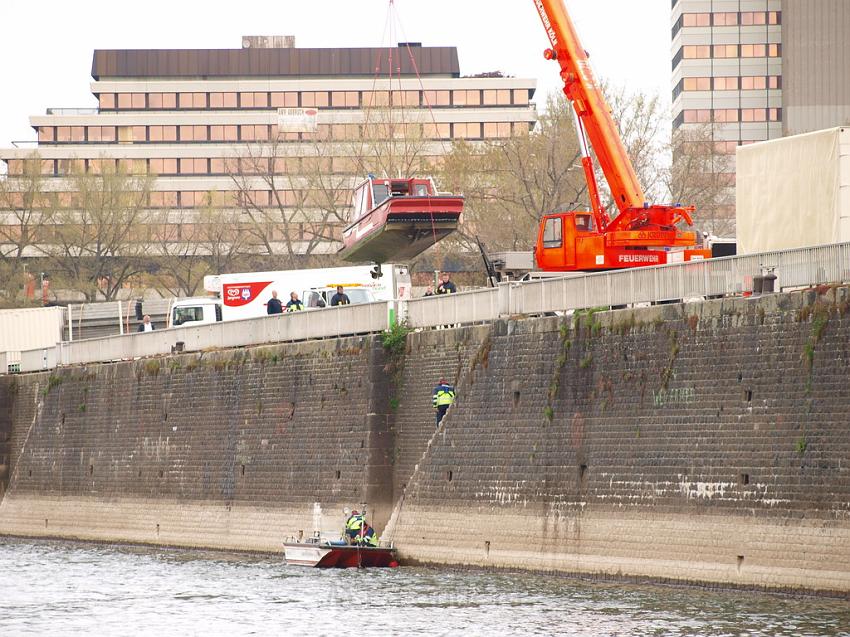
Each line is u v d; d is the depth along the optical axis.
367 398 146.62
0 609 122.25
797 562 104.31
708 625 97.31
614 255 147.62
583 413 123.31
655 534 115.56
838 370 102.94
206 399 170.62
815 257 106.50
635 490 117.88
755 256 111.25
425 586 123.50
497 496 130.62
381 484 144.88
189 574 142.88
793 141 132.12
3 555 169.25
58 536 193.88
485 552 130.88
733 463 109.94
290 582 131.62
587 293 125.56
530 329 129.75
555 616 104.75
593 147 150.62
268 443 160.25
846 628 94.06
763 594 106.62
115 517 183.88
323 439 152.50
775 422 107.12
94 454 190.00
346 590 123.75
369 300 184.88
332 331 154.75
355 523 141.50
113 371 188.38
